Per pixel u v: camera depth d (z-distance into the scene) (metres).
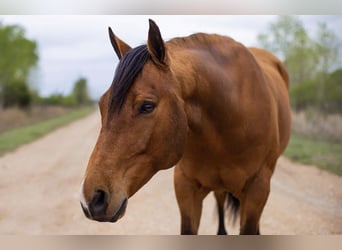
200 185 2.87
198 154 2.61
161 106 2.08
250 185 2.82
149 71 2.08
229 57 2.69
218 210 3.98
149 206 5.93
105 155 1.98
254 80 2.75
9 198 6.56
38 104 28.16
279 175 7.64
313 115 13.34
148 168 2.10
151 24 2.06
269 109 2.80
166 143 2.11
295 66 14.55
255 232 2.85
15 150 11.90
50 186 7.38
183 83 2.24
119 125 2.00
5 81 23.33
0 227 5.10
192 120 2.38
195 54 2.45
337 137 11.17
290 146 10.38
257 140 2.69
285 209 5.51
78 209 5.89
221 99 2.46
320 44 13.81
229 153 2.62
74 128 19.42
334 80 13.59
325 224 4.83
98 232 4.82
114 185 1.96
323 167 7.98
